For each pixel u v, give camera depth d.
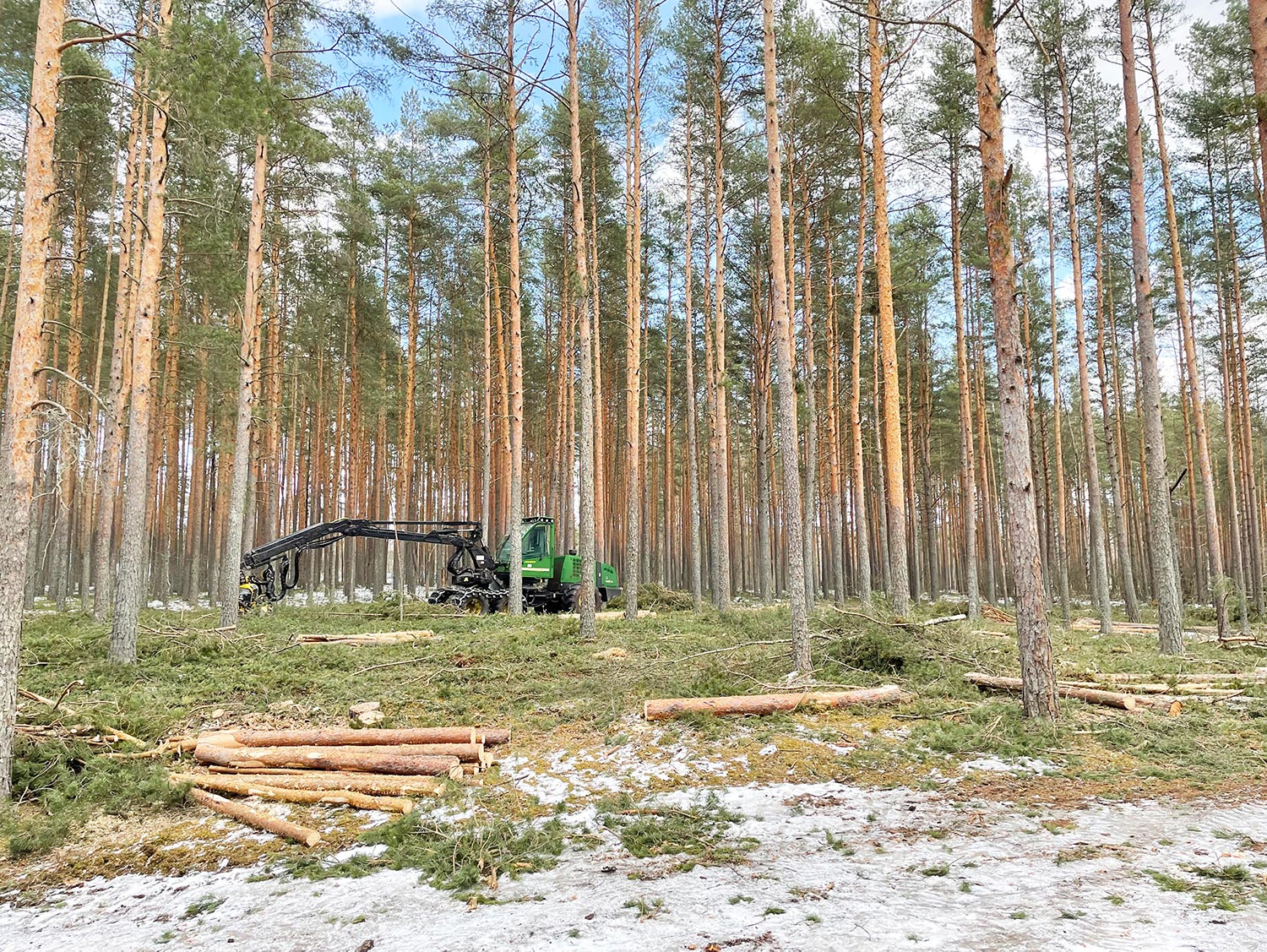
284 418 26.52
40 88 6.50
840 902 3.80
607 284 26.42
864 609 13.17
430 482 35.97
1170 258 21.78
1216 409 32.53
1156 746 6.46
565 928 3.67
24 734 6.57
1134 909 3.56
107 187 18.73
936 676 9.16
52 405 6.61
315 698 9.02
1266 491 33.22
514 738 7.43
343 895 4.28
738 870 4.31
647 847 4.75
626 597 15.75
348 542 26.48
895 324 26.31
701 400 33.62
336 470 26.77
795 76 17.28
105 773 6.23
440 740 6.83
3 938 3.96
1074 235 17.67
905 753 6.52
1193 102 17.42
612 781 6.16
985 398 27.52
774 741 7.01
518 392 17.20
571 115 13.79
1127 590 20.25
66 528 21.30
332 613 17.41
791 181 18.27
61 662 10.48
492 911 3.93
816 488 29.98
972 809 5.18
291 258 21.77
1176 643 12.30
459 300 26.64
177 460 29.92
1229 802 5.13
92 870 4.88
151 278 11.12
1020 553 7.51
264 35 14.28
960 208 18.45
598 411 23.58
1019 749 6.43
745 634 13.09
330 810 5.75
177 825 5.57
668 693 8.77
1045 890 3.82
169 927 4.00
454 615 17.45
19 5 12.60
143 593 19.98
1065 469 35.75
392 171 24.78
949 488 44.47
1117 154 18.92
